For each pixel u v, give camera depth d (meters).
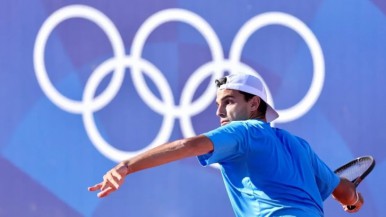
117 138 25.05
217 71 25.27
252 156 13.70
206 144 12.91
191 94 25.25
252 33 25.33
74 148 24.91
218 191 25.02
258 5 25.34
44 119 24.89
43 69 24.91
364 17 25.50
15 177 24.75
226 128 13.48
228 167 14.05
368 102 25.45
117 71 25.14
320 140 25.38
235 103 14.83
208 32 25.25
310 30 25.41
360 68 25.47
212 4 25.28
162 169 25.03
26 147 24.80
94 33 25.12
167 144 12.73
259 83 14.95
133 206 24.95
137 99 25.16
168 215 24.97
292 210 13.78
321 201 14.66
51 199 24.78
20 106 24.83
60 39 25.02
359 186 25.45
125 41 25.19
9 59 24.89
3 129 24.77
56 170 24.83
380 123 25.45
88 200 24.89
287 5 25.41
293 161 14.30
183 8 25.28
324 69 25.39
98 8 25.14
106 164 24.97
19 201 24.73
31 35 24.95
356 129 25.42
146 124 25.16
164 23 25.25
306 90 25.36
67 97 24.94
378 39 25.52
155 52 25.25
